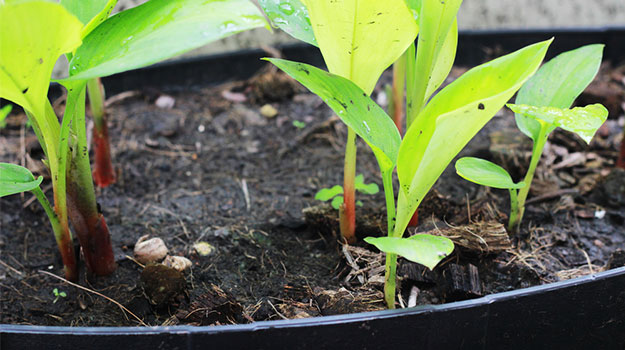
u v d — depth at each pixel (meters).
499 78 0.80
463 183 1.05
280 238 0.99
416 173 0.83
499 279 0.93
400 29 0.82
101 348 0.83
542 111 0.81
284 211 1.02
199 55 1.29
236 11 0.82
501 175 0.90
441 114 0.79
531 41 1.32
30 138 1.13
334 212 0.98
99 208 0.92
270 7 0.90
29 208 1.02
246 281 0.94
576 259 0.96
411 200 0.84
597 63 0.94
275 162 1.11
